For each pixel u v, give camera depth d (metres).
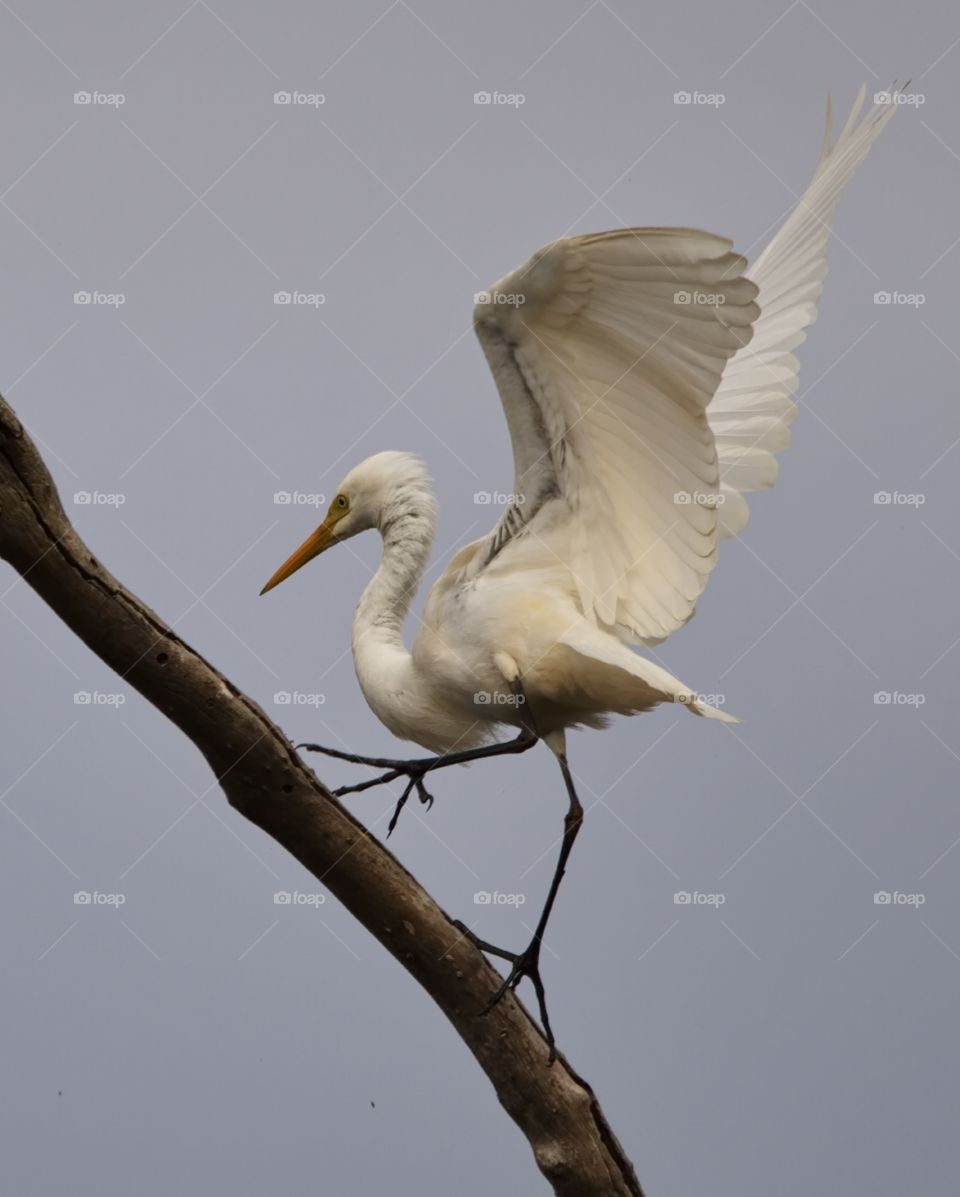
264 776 7.93
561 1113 8.61
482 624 9.27
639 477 8.69
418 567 10.70
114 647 7.61
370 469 10.90
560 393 8.45
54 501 7.38
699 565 8.77
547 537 9.16
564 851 9.30
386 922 8.34
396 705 10.24
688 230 7.25
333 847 8.12
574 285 7.80
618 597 9.07
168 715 7.83
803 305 10.16
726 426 10.20
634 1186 8.75
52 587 7.45
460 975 8.42
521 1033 8.55
